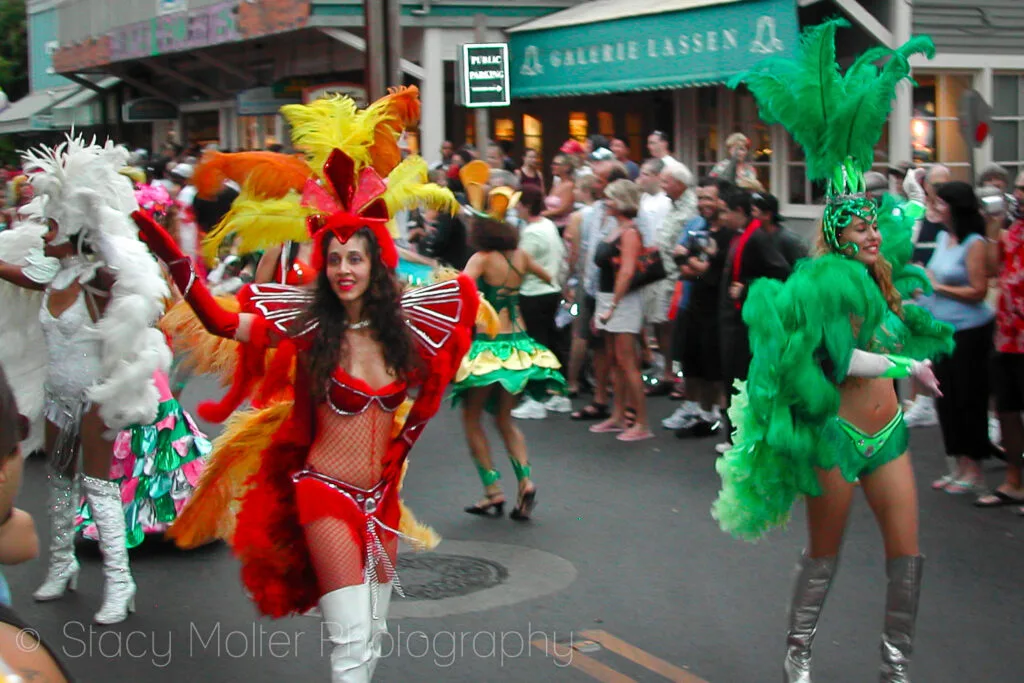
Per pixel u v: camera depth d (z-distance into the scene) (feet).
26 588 20.06
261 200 14.14
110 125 88.28
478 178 27.63
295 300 13.82
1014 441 24.23
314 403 13.64
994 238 31.50
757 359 14.39
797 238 28.17
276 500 14.08
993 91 43.57
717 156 48.88
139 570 21.09
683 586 20.01
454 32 53.01
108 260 18.01
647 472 28.02
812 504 14.93
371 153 14.30
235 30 59.26
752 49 40.98
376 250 13.48
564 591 19.76
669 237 34.65
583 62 48.88
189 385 41.16
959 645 17.31
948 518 23.75
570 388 36.96
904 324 16.06
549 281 24.08
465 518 24.32
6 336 19.88
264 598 14.23
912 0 40.91
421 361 13.88
